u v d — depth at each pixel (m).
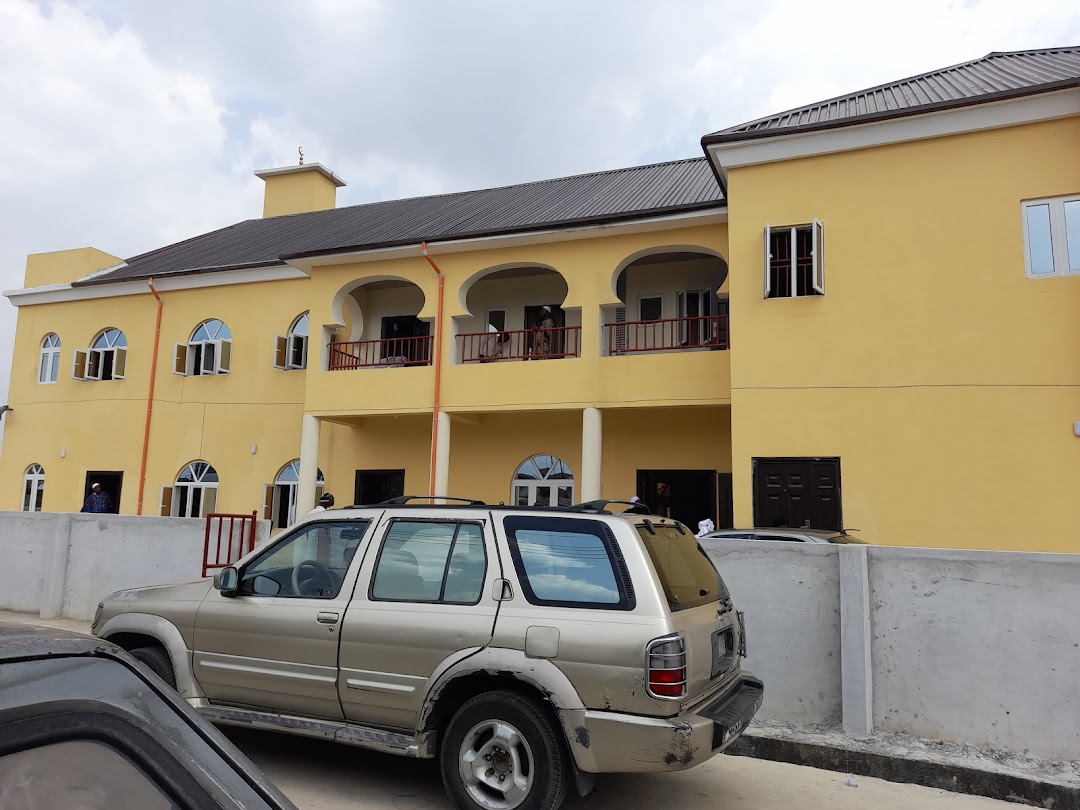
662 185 16.33
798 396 10.58
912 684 5.55
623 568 4.18
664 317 15.02
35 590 10.18
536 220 14.54
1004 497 9.48
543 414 15.30
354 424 16.56
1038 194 9.74
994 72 12.07
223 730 5.77
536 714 4.05
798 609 6.01
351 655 4.54
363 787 4.69
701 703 4.18
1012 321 9.71
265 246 19.33
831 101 12.72
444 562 4.61
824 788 4.92
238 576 5.09
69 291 19.67
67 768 1.44
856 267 10.54
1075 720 5.05
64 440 19.31
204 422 17.94
